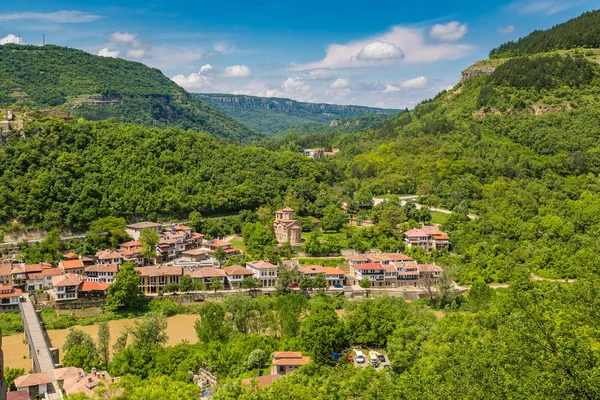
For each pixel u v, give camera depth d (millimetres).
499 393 77125
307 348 166625
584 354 73438
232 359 156500
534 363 78688
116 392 122875
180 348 158375
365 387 117812
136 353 153375
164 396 123500
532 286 173875
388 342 161375
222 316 178500
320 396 114188
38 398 130875
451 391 83938
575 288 104000
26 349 175000
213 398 120438
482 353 100938
